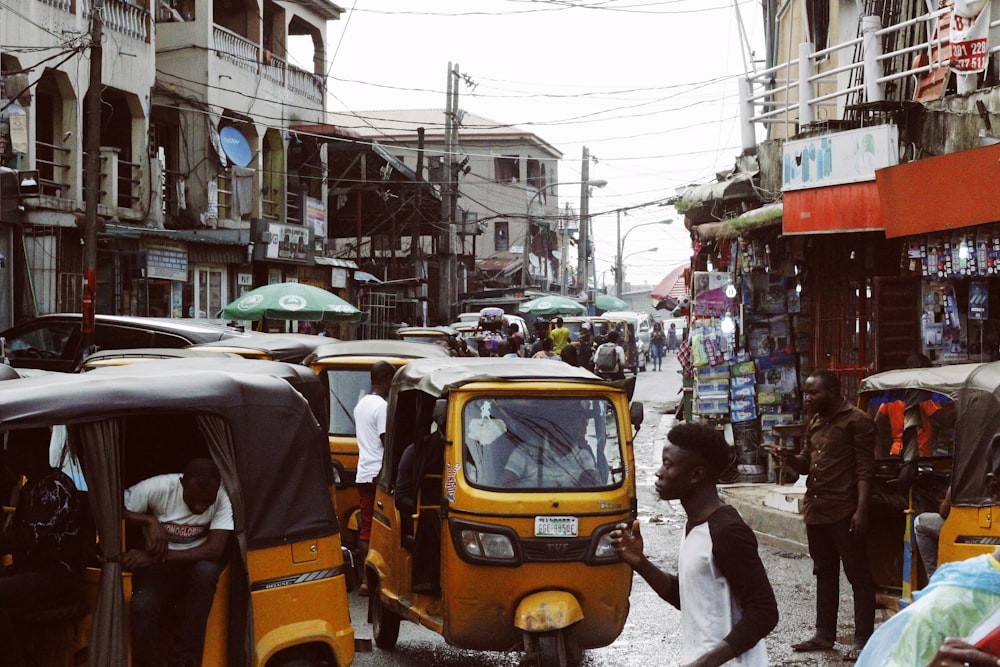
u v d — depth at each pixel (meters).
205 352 11.00
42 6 22.12
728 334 15.75
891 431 9.22
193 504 5.21
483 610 6.84
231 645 5.25
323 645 5.73
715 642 3.96
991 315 12.38
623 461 7.21
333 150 37.78
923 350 12.62
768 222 14.93
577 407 7.32
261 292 20.20
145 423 6.39
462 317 38.72
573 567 6.82
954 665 2.56
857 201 13.29
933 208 11.74
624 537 4.19
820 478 7.69
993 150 10.91
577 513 6.88
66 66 22.92
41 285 20.86
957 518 6.76
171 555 5.10
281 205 33.91
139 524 5.07
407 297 42.78
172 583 5.16
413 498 7.57
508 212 70.88
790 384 15.66
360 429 9.98
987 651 2.60
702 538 4.02
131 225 25.39
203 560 5.17
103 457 4.90
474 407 7.19
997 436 3.98
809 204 13.95
